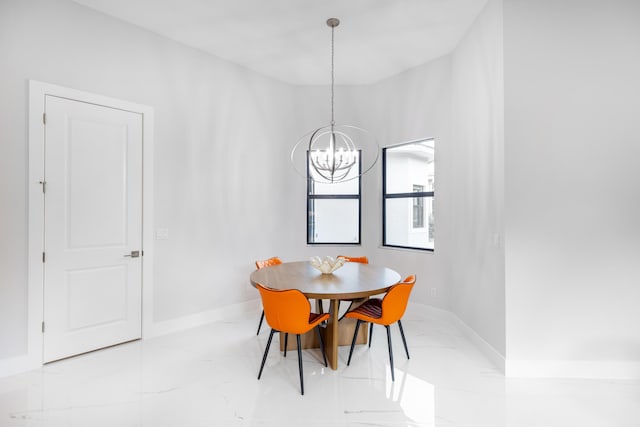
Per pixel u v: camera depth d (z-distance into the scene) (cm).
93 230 301
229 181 405
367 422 205
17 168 261
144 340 331
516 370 263
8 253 258
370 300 314
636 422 205
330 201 496
